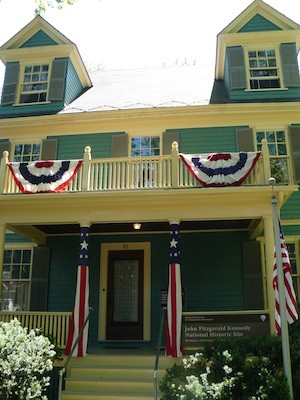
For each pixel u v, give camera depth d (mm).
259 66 13344
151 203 9430
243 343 7598
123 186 9609
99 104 13531
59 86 13656
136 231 12000
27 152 13188
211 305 11250
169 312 8547
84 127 13070
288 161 12094
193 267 11602
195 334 8484
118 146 12625
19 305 11859
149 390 7918
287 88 12891
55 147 12930
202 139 12547
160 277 11664
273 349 7320
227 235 11758
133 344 11219
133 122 12859
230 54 13359
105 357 8742
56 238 12328
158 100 13367
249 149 12219
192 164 9570
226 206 9305
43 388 7926
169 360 8445
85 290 9016
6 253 12375
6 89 13953
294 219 11648
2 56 14211
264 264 11359
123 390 7984
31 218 9719
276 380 6605
